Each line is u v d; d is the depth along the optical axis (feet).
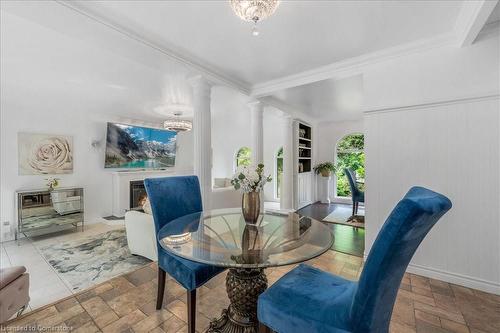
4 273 5.69
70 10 5.68
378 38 7.41
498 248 6.76
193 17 6.32
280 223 6.38
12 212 12.96
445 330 5.41
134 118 18.84
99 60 8.90
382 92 8.37
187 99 13.91
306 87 11.82
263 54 8.45
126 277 7.95
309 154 21.88
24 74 10.09
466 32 6.27
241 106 15.79
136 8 5.95
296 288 4.12
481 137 6.91
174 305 6.35
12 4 5.38
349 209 19.29
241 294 5.08
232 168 25.50
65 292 7.34
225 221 6.49
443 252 7.52
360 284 3.13
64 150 15.07
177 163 22.59
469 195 7.10
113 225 15.39
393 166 8.23
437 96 7.44
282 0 5.65
